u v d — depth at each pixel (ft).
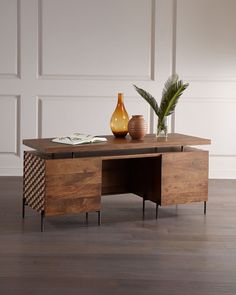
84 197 13.41
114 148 13.61
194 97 19.86
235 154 20.10
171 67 19.76
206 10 19.58
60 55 19.58
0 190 17.42
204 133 19.99
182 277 10.16
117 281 9.95
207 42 19.67
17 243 12.08
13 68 19.54
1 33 19.38
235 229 13.38
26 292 9.43
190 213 14.89
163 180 14.11
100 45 19.65
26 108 19.67
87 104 19.80
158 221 14.05
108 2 19.52
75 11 19.49
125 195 17.01
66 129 19.84
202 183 14.61
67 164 13.14
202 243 12.22
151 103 14.92
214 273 10.37
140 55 19.72
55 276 10.16
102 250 11.67
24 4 19.33
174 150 14.73
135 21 19.61
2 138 19.74
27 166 13.91
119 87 19.77
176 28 19.60
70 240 12.35
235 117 19.95
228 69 19.77
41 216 13.03
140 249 11.76
